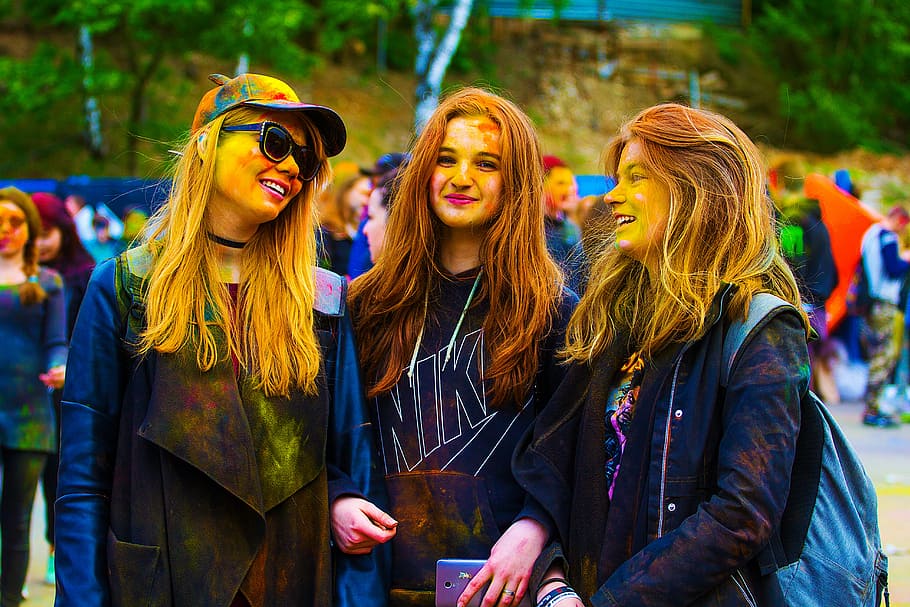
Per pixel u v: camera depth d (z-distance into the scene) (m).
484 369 2.44
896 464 6.70
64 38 15.15
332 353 2.38
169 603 2.05
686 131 2.12
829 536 1.99
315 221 2.46
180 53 12.80
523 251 2.46
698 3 21.88
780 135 18.92
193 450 2.05
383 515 2.24
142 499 2.09
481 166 2.47
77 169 13.29
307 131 2.31
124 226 6.83
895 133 21.73
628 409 2.14
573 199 5.72
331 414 2.36
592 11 20.84
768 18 21.78
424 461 2.41
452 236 2.55
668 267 2.06
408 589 2.35
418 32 14.05
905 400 8.74
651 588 1.88
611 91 18.92
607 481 2.15
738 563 1.88
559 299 2.53
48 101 12.54
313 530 2.21
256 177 2.21
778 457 1.88
